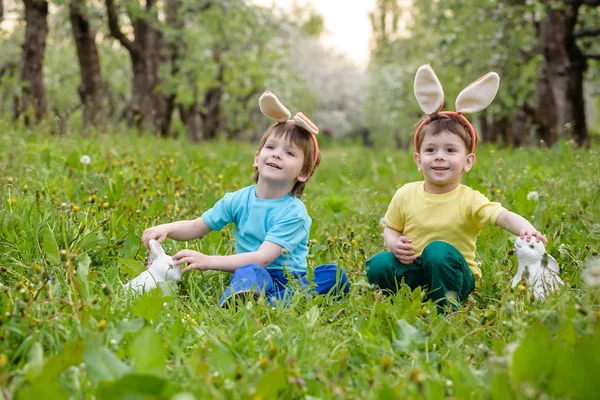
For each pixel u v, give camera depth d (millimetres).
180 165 6551
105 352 1915
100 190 4688
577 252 3645
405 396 1800
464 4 13367
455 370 2061
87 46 12609
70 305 2410
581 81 14445
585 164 5918
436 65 16156
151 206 4262
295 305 2777
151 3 15352
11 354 2135
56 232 3451
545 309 2402
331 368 2211
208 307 2986
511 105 14875
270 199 3381
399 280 3238
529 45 14352
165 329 2473
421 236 3264
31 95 12023
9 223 3598
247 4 18172
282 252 3246
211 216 3490
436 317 2662
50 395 1662
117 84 24078
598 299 2674
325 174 10727
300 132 3385
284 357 2162
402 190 3383
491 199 4918
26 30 12039
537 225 4109
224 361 2027
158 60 15859
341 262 3588
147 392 1661
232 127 24688
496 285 3217
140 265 3137
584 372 1711
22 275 3006
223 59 18422
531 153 9992
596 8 14812
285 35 24344
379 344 2402
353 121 50875
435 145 3207
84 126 11078
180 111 19984
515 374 1813
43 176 5184
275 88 24047
